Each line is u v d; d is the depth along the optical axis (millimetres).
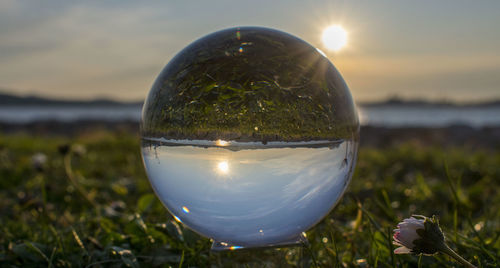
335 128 195
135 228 224
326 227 250
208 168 189
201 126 190
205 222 193
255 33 205
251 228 190
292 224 192
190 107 191
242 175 188
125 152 736
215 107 189
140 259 215
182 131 192
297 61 198
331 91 199
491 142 1052
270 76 191
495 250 218
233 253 224
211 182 189
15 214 321
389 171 561
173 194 195
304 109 191
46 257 208
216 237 197
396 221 248
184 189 191
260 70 192
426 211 341
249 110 188
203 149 189
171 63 210
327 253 209
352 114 208
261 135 188
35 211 324
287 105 190
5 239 246
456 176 520
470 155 676
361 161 601
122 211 315
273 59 195
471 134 1176
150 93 210
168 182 195
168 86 200
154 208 293
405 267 203
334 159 195
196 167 190
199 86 192
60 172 518
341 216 321
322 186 192
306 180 190
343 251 225
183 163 192
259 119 188
